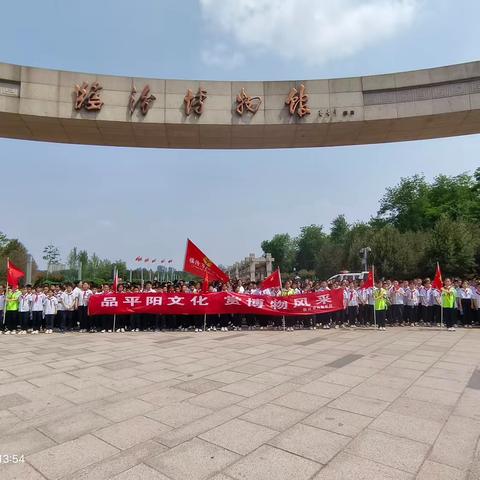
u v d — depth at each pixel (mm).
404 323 15078
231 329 13625
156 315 13656
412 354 8836
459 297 14492
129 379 6820
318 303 13570
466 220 40188
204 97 13477
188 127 13609
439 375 6941
